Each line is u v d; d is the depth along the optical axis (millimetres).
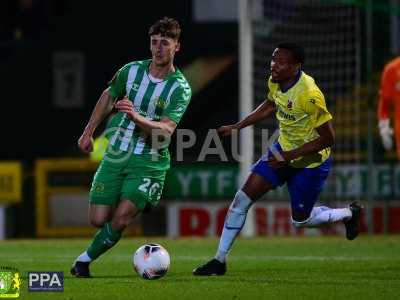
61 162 48125
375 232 45500
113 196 24375
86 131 24469
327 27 49625
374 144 48375
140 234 46938
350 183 46500
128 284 23188
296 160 25250
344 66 50188
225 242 25406
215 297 20938
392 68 34625
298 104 24547
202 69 58500
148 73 24203
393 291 22172
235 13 59000
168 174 47156
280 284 23422
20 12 61875
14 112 58781
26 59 59062
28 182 48438
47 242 38938
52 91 58844
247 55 42062
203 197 46656
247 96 41938
